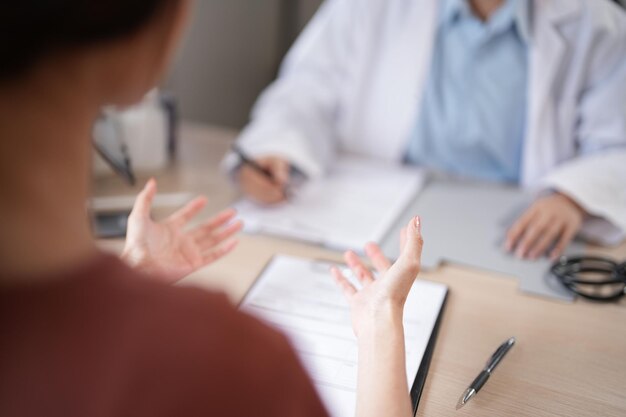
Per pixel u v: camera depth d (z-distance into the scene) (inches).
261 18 82.9
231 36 79.7
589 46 45.6
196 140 54.3
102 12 12.5
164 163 48.9
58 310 13.0
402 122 51.0
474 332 31.1
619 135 45.5
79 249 13.8
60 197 13.5
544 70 46.1
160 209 42.6
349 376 26.8
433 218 42.0
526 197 45.6
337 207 42.9
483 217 42.3
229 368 13.7
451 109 49.4
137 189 45.0
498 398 26.8
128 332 13.2
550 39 45.9
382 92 51.2
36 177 13.1
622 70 45.5
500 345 30.1
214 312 14.2
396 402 20.4
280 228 40.0
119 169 42.6
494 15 46.5
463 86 48.8
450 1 47.8
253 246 38.1
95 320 13.1
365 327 22.5
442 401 26.5
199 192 45.1
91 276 13.5
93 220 39.8
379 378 20.9
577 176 42.2
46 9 11.9
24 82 12.5
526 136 48.2
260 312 31.1
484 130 48.8
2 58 12.2
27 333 12.9
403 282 23.2
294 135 48.1
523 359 29.3
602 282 34.9
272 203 43.3
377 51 50.9
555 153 48.0
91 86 13.4
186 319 13.8
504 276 35.9
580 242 40.1
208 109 80.1
